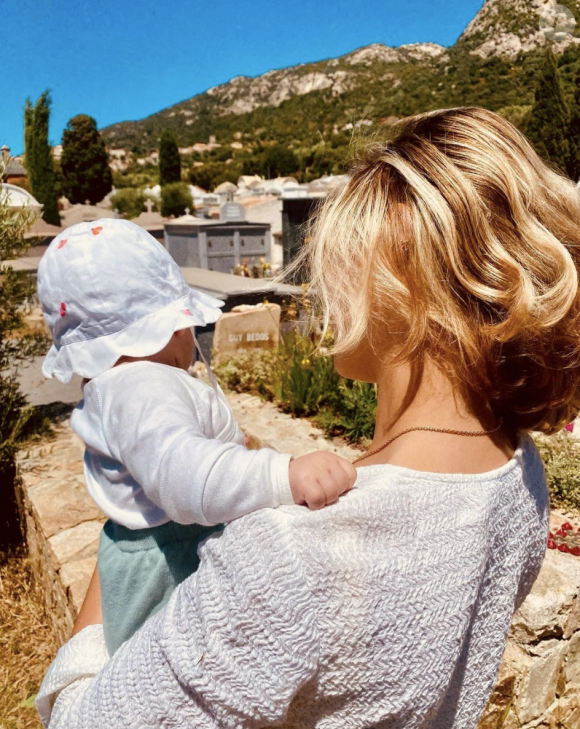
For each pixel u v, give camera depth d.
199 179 59.66
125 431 1.07
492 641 0.83
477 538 0.73
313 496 0.72
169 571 1.09
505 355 0.76
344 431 4.57
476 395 0.79
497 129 0.81
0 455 4.31
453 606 0.69
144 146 144.62
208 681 0.66
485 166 0.75
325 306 0.83
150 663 0.70
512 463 0.84
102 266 1.26
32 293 4.96
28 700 2.92
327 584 0.65
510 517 0.82
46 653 3.31
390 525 0.69
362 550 0.67
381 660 0.65
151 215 22.88
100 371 1.22
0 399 4.73
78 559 3.14
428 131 0.82
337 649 0.65
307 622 0.64
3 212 4.69
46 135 29.19
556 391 0.80
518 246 0.74
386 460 0.79
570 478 3.31
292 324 6.91
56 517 3.61
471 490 0.76
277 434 4.54
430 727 0.74
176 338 1.35
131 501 1.12
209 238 14.91
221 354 6.93
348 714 0.67
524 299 0.69
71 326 1.27
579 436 3.80
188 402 1.18
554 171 0.85
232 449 0.90
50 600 3.44
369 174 0.83
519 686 2.26
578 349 0.76
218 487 0.84
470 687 0.81
